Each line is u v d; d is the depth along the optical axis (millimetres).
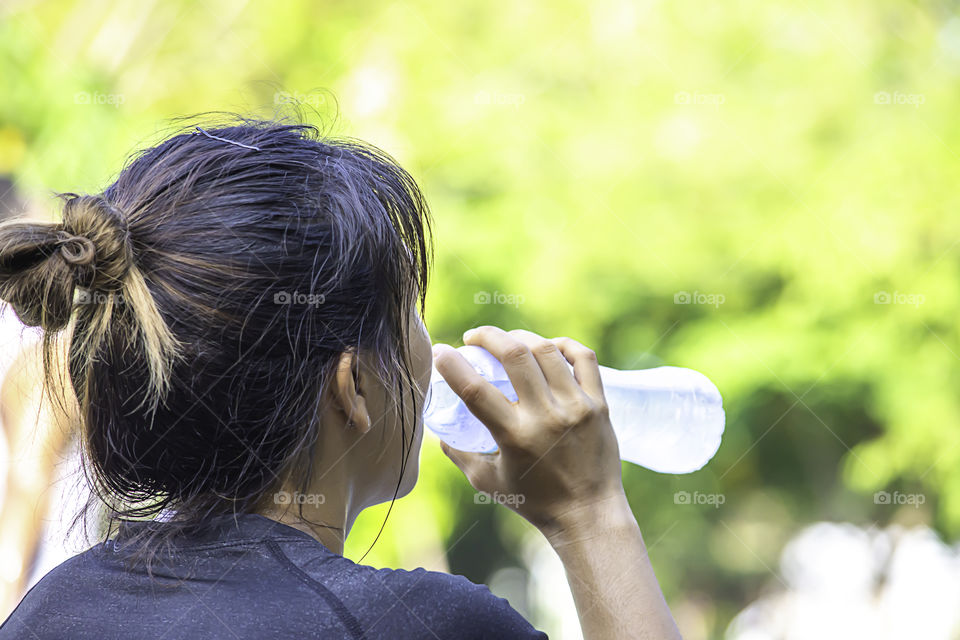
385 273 1547
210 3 9320
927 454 9742
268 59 9422
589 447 1642
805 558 10992
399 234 1640
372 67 9320
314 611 1339
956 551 10234
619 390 2471
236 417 1438
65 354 1556
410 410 1605
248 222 1449
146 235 1456
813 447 10445
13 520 2793
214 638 1317
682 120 9531
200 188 1478
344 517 1566
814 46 9727
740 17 9664
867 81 9711
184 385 1428
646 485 10781
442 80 9430
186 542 1452
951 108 9672
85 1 8789
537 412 1628
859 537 10906
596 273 9312
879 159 9594
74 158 7699
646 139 9492
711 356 9469
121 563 1463
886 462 9883
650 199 9445
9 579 2930
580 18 9656
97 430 1496
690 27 9680
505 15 9633
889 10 9781
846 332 9578
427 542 8688
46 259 1473
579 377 1727
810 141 9648
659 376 2586
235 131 1594
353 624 1336
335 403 1507
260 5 9469
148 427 1459
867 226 9523
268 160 1517
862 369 9531
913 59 9789
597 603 1568
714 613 11711
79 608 1410
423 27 9562
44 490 2496
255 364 1435
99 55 8891
